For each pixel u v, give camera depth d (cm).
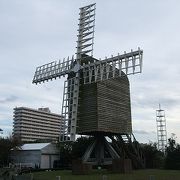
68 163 8381
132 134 6116
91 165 5197
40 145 9700
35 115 19362
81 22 5844
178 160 7175
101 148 5741
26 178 3584
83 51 5669
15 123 18675
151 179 2491
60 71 5869
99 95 5356
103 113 5372
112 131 5509
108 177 4072
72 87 5556
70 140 5309
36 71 6388
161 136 11206
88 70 5494
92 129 5253
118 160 5062
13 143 10319
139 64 5034
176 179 3722
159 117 11419
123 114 5888
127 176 4234
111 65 5312
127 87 6147
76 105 5419
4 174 5353
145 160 7181
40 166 9100
